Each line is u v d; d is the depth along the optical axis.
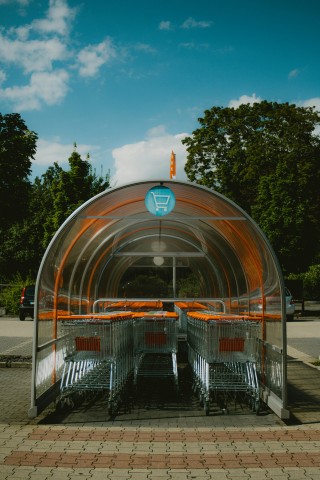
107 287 15.64
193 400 8.65
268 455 5.68
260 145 38.56
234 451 5.82
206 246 13.61
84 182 25.97
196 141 41.56
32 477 4.98
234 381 8.30
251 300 10.03
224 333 7.99
